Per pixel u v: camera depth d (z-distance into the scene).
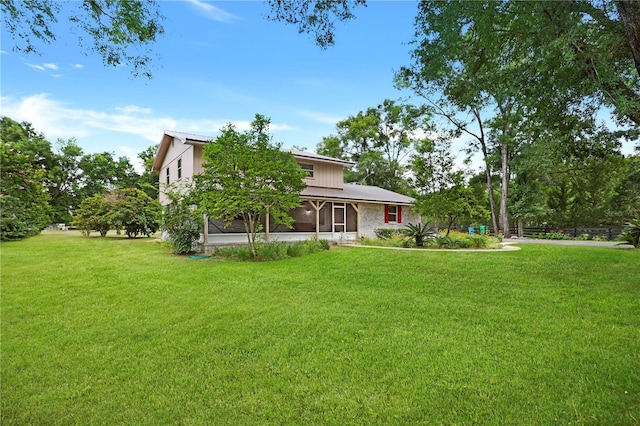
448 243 12.63
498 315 4.60
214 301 5.53
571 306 4.89
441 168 17.16
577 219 26.36
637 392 2.62
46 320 4.66
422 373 3.00
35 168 20.16
